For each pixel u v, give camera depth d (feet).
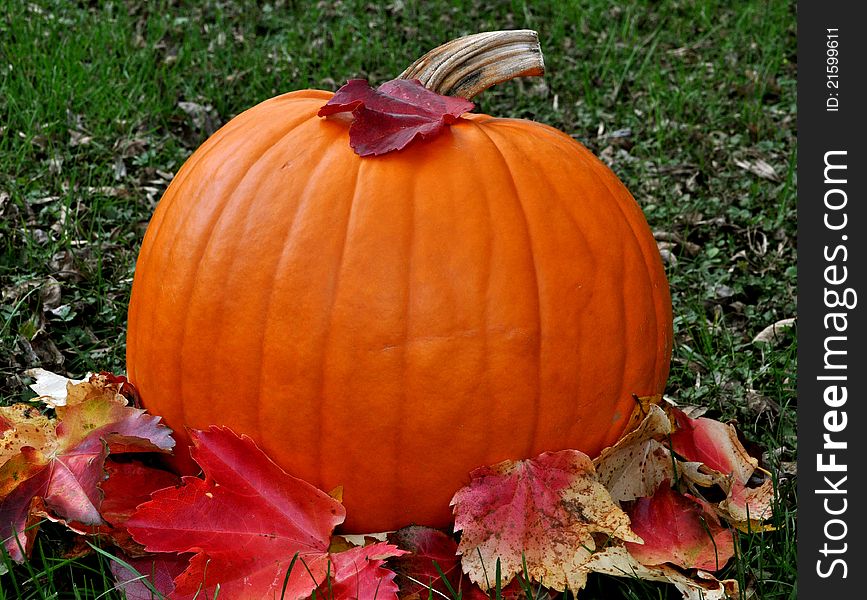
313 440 2.96
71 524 2.96
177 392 3.05
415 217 2.93
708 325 4.19
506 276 2.93
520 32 3.17
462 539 2.94
